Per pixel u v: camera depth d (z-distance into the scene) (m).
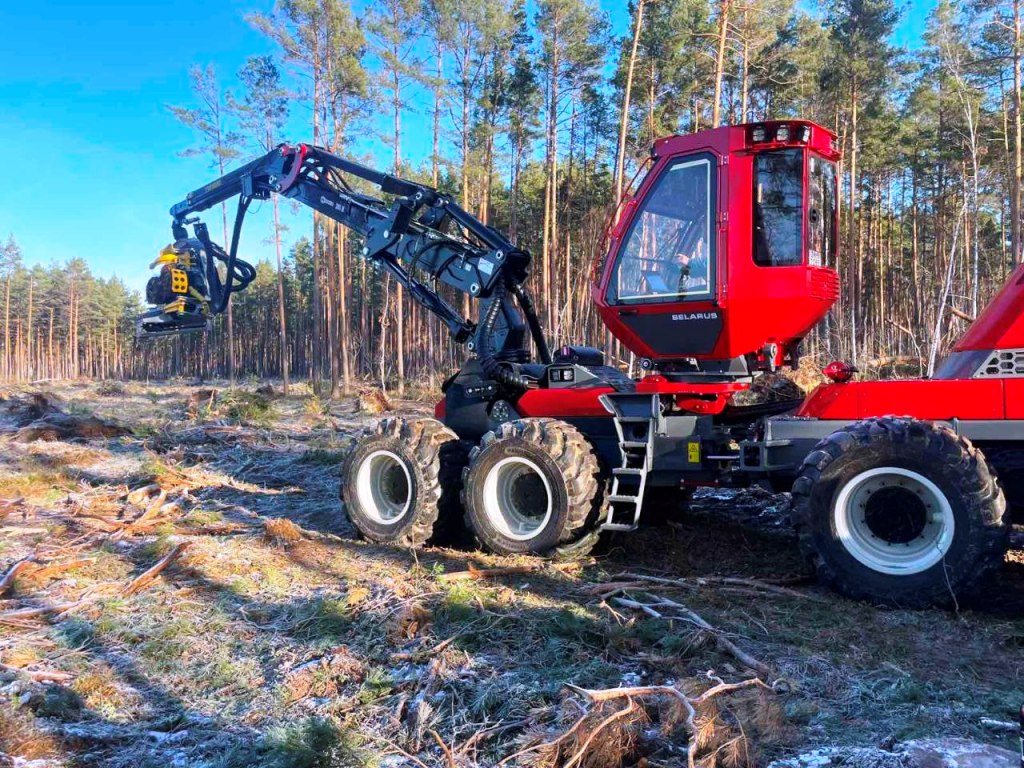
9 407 18.64
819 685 3.39
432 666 3.77
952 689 3.31
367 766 2.96
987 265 32.09
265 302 74.44
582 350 6.57
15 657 4.19
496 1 27.58
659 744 2.98
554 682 3.53
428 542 6.37
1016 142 23.12
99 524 7.52
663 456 5.48
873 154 33.47
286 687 3.77
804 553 4.56
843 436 4.46
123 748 3.29
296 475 10.27
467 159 29.38
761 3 21.14
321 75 27.70
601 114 33.44
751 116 30.17
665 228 5.47
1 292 86.19
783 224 5.16
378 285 50.72
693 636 3.91
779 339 5.30
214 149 30.05
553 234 30.30
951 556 4.14
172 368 85.75
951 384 4.55
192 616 4.81
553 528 5.53
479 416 6.91
